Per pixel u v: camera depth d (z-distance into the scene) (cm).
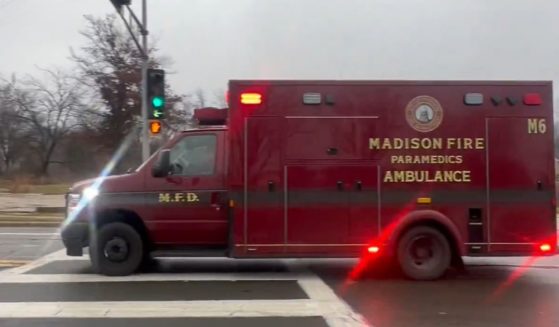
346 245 910
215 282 909
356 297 809
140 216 937
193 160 949
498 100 916
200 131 954
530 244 916
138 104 4903
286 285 888
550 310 739
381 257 957
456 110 917
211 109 988
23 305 760
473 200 914
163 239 942
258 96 909
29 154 7012
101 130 5106
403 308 748
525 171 916
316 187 910
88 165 6575
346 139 911
